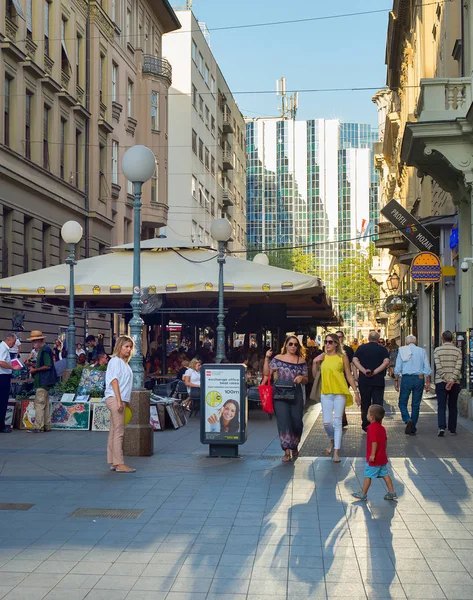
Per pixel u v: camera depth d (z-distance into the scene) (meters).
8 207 28.52
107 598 5.80
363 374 15.66
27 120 30.98
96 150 38.69
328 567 6.54
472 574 6.33
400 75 48.81
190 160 62.47
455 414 15.16
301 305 28.94
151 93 47.41
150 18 49.69
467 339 17.41
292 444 11.98
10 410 16.45
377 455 9.08
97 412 16.36
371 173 190.75
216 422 12.30
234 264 20.56
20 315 28.92
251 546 7.18
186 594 5.89
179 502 9.04
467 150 17.59
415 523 7.99
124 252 21.45
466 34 19.28
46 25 33.03
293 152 189.25
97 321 39.25
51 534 7.61
